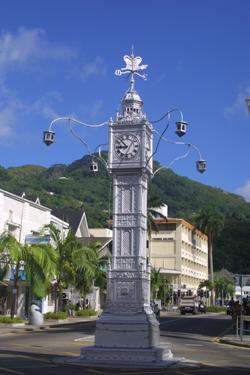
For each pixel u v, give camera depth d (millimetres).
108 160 17312
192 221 109312
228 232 126250
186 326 38906
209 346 23953
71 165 172375
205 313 74438
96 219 104688
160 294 79500
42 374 13250
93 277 46375
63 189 134625
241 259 121812
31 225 44031
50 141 17750
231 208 175750
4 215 39719
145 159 17062
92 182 145250
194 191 178750
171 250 93312
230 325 40656
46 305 46906
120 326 15945
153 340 16062
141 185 17047
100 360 15461
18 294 42812
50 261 35125
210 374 14055
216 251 122812
